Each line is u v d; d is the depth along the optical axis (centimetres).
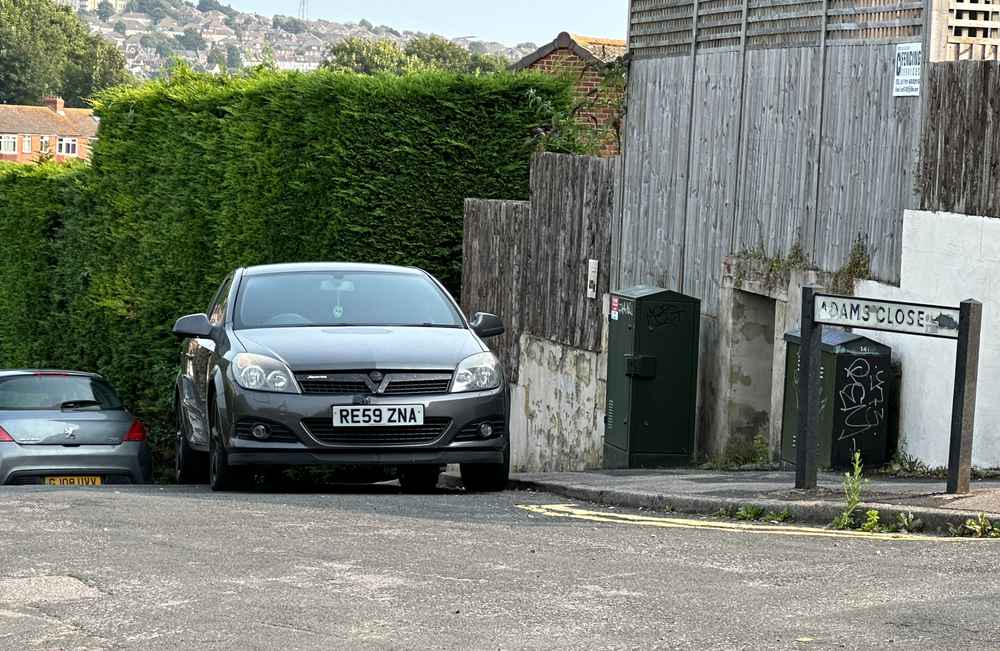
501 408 1385
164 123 2727
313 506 1187
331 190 2306
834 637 673
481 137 2353
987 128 1247
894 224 1377
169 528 1031
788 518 1077
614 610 737
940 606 732
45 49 16725
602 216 2012
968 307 1052
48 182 3183
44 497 1254
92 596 784
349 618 725
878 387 1350
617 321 1702
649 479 1382
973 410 1066
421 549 930
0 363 3375
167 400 2702
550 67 3391
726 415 1669
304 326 1453
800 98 1540
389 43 12181
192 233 2608
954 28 1331
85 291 3036
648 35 1914
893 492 1102
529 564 870
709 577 822
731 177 1684
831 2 1488
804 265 1521
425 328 1459
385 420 1330
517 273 2242
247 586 806
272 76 2431
